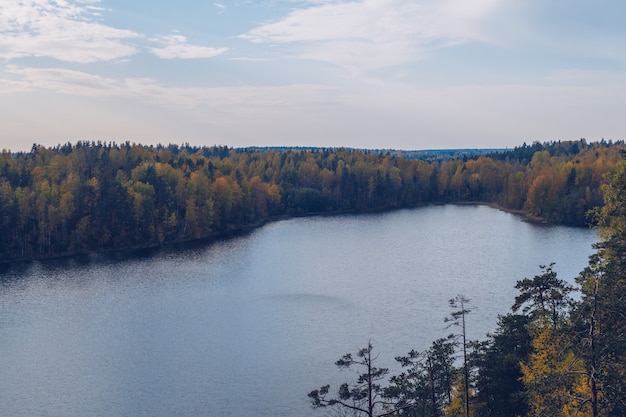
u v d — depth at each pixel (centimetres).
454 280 9825
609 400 2688
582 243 13375
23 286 9731
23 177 14362
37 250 12606
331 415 4972
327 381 5741
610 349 2650
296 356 6394
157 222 14550
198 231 15212
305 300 8675
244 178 19700
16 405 5328
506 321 4072
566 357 3300
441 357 4047
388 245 13662
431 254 12331
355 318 7725
